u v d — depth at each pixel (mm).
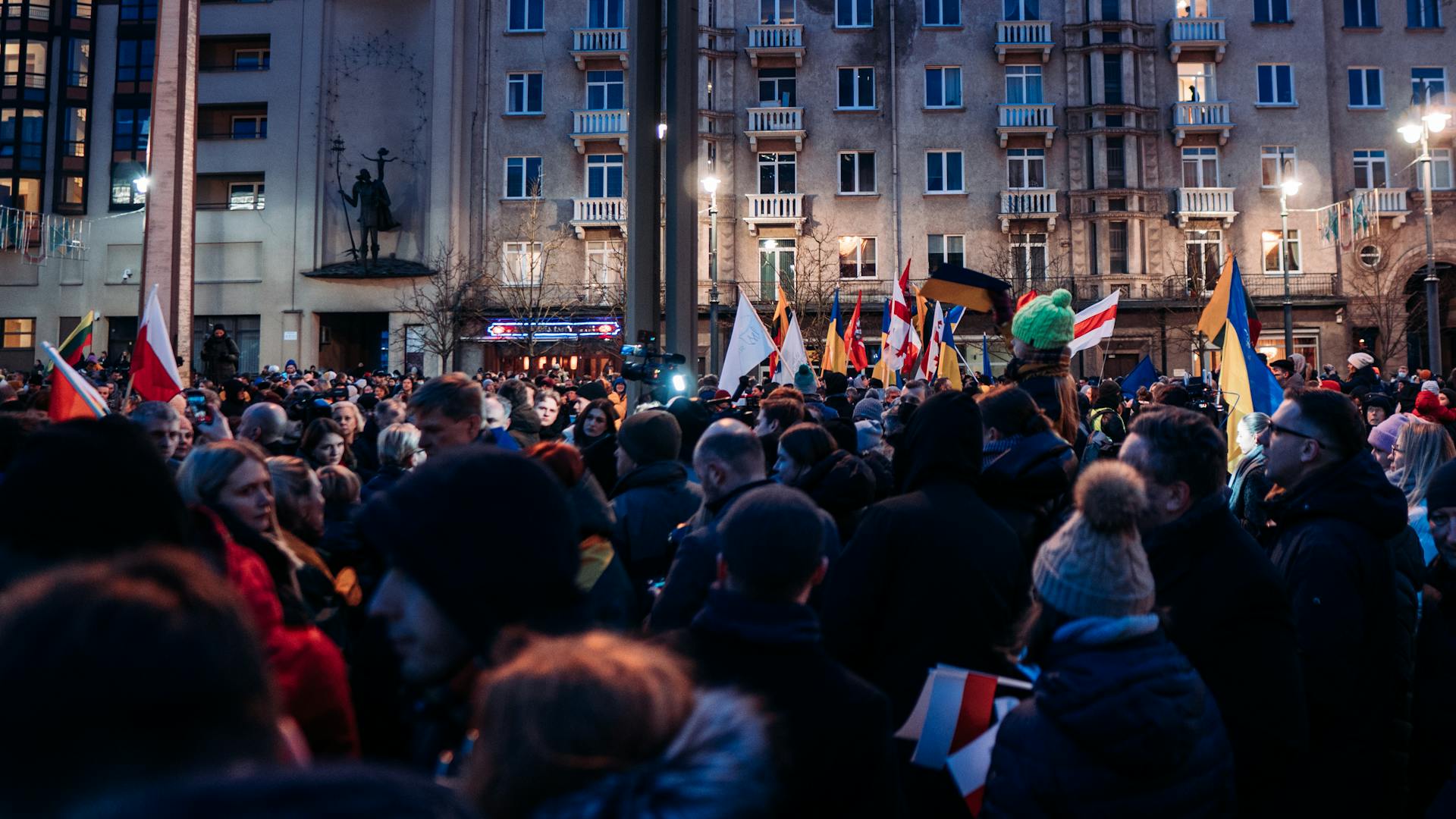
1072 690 2268
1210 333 8141
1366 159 36125
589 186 36688
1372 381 12938
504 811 1129
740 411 8312
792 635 2219
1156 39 36188
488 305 35906
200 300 36688
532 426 7531
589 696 1144
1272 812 2900
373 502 1773
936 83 36906
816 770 2098
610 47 36312
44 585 825
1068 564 2350
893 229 36469
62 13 38469
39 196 38375
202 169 37031
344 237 37000
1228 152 35969
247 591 2453
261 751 825
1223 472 3053
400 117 37125
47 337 37844
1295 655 2840
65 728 731
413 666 1774
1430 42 36406
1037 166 36406
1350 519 3188
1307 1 36188
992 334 35156
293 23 37156
